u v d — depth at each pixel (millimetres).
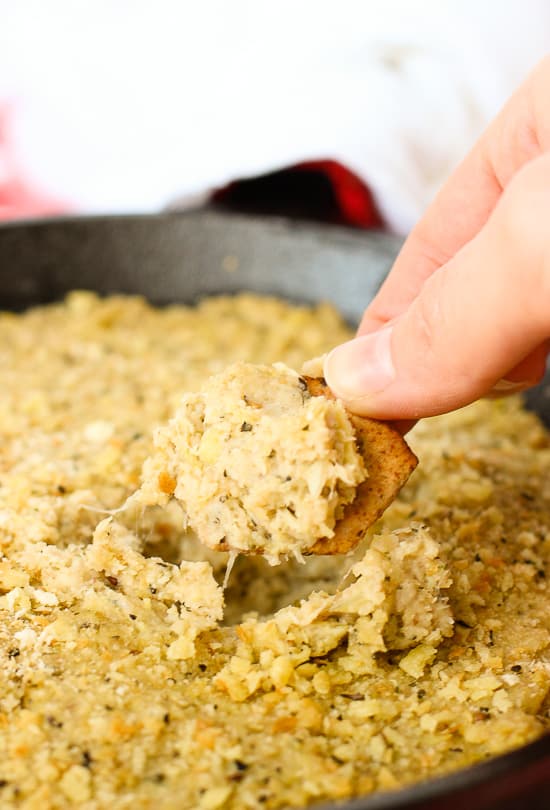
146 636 294
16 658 287
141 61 527
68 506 327
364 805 238
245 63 509
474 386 279
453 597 306
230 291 448
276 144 463
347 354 287
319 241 436
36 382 393
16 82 541
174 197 473
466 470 353
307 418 280
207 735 272
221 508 289
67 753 270
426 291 276
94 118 521
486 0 507
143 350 416
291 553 291
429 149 485
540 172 259
